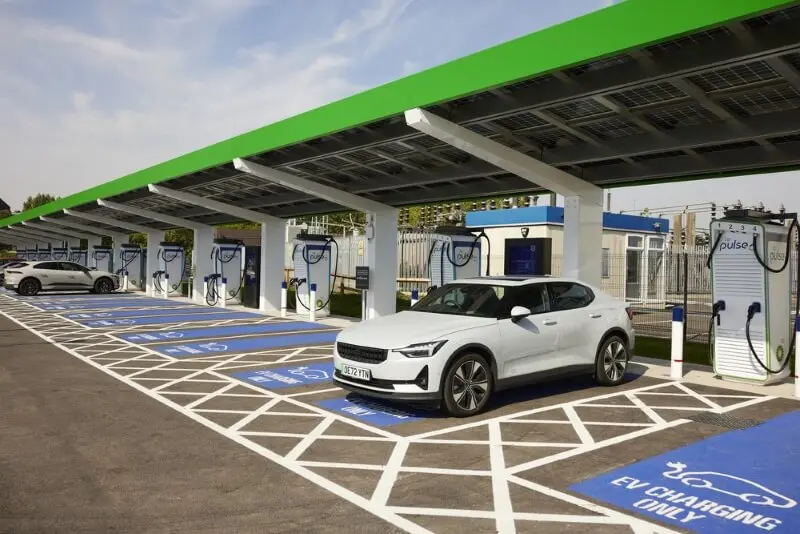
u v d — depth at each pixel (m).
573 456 5.81
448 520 4.35
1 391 8.48
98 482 5.05
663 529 4.21
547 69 7.68
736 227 9.27
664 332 17.12
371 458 5.73
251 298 22.59
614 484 5.07
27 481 5.07
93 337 14.19
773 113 8.55
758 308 9.16
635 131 9.93
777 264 9.38
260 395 8.34
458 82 8.81
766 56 6.69
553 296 8.52
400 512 4.49
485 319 7.66
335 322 17.67
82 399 8.04
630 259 25.64
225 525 4.24
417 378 6.90
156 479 5.13
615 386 9.09
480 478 5.21
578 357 8.51
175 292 28.33
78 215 28.39
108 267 36.53
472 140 10.05
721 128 9.06
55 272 28.27
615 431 6.68
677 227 30.94
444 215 36.66
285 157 14.14
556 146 11.15
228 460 5.64
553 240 23.34
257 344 13.26
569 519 4.37
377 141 11.49
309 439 6.32
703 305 25.06
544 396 8.41
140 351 12.18
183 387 8.83
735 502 4.70
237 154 14.54
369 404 7.84
